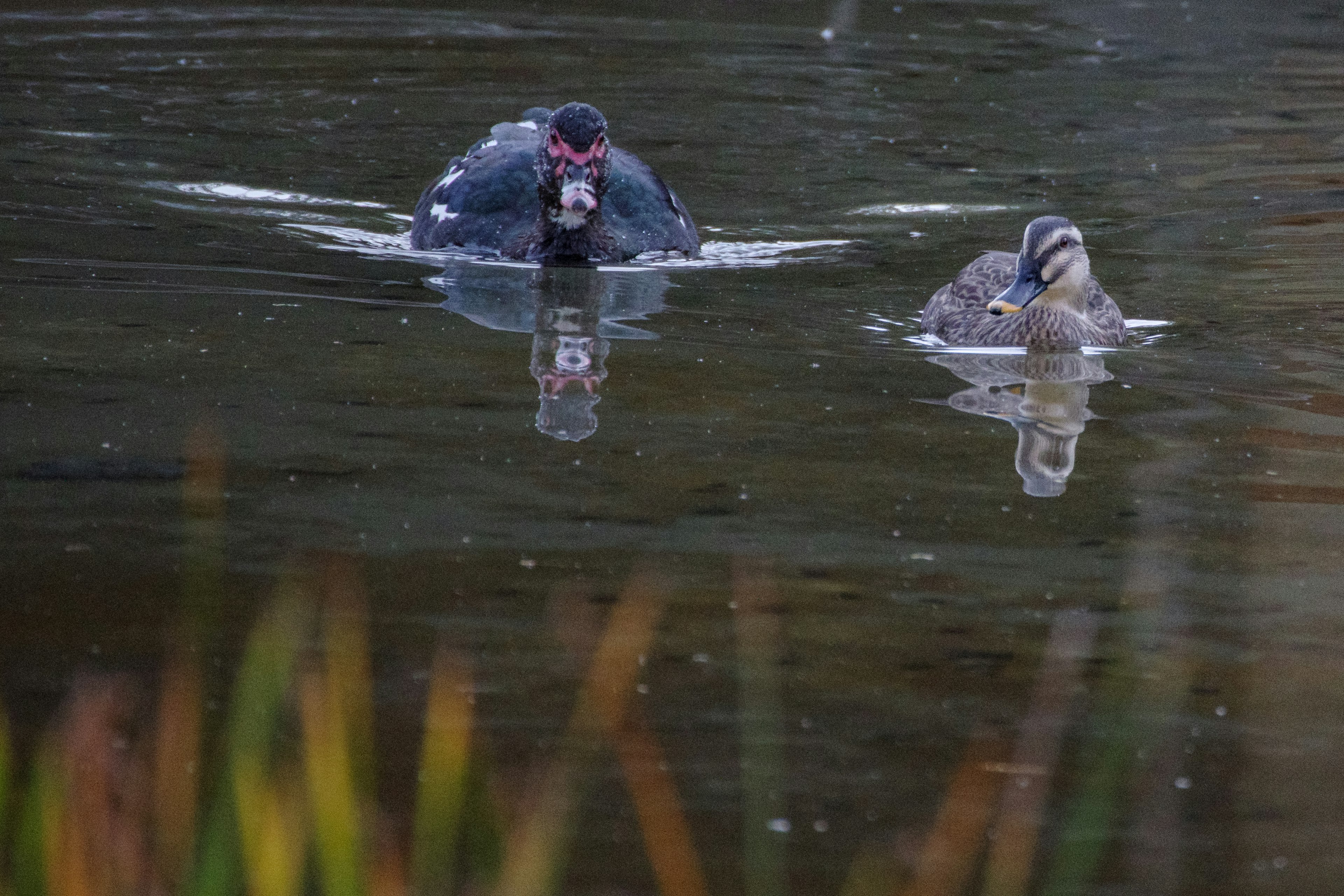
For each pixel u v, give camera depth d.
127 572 9.70
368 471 11.37
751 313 16.41
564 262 18.34
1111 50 30.48
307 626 9.12
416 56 29.23
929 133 24.67
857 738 8.23
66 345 14.05
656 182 19.80
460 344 14.70
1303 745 8.27
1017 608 9.61
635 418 12.73
